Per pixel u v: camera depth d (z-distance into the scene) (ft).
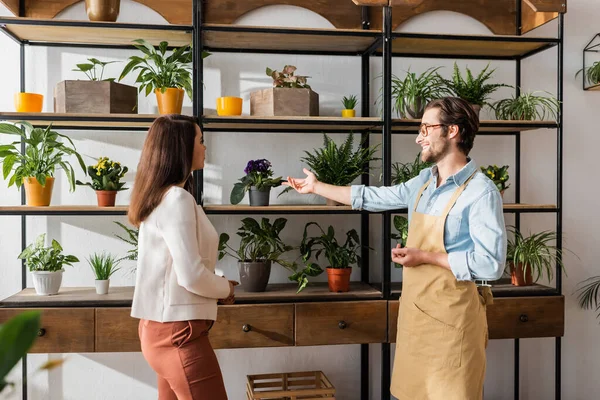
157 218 5.59
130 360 9.36
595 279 10.24
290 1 9.46
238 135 9.46
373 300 8.39
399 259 6.31
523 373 10.23
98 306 7.95
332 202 8.65
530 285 9.08
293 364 9.72
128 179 9.25
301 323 8.16
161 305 5.58
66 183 9.12
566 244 10.18
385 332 8.35
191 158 5.88
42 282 8.20
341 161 8.55
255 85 9.46
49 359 9.15
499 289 8.81
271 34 8.38
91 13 8.07
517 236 9.25
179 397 5.71
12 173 8.97
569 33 10.12
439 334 6.20
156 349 5.64
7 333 1.30
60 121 7.98
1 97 8.95
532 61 10.02
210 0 9.28
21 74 8.89
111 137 9.20
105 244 9.22
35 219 9.07
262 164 8.43
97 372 9.29
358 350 9.86
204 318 5.69
